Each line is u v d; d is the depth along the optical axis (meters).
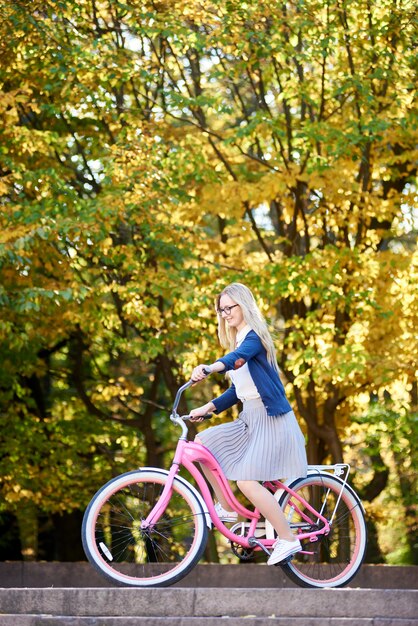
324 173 10.77
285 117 12.00
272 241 14.59
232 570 10.23
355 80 10.43
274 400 5.66
